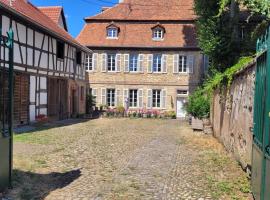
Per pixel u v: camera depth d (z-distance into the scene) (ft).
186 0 128.47
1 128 23.76
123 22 124.98
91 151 41.86
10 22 59.11
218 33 75.05
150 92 120.88
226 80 44.91
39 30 71.72
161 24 123.03
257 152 21.12
